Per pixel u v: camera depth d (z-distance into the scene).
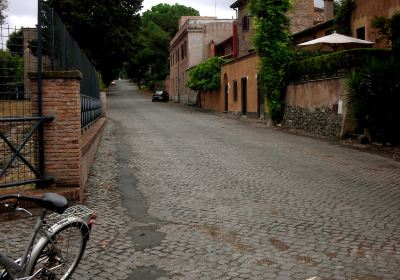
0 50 7.58
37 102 7.57
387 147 14.73
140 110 37.56
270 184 9.41
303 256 5.44
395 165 11.66
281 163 11.96
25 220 6.79
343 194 8.52
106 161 12.34
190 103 46.59
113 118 28.50
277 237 6.13
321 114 18.86
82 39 39.56
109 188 9.12
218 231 6.40
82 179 8.32
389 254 5.48
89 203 7.93
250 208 7.58
